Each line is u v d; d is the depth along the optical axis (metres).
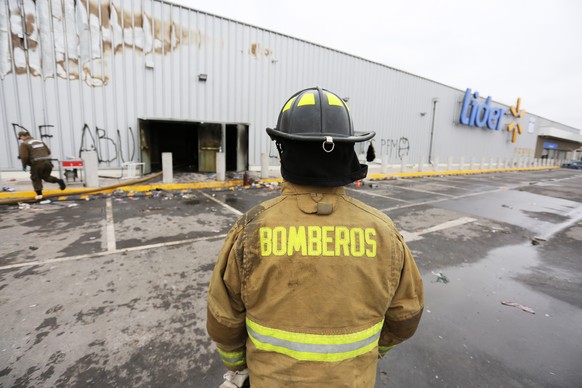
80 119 10.01
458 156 25.45
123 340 2.51
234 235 0.95
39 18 9.11
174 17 11.13
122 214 6.36
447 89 22.75
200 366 2.27
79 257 4.12
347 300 0.83
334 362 0.83
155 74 11.05
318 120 0.93
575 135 45.12
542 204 9.99
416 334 2.79
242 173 12.84
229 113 12.83
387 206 8.46
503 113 28.53
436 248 5.15
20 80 9.10
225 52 12.39
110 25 10.08
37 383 2.04
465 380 2.25
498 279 4.06
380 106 18.64
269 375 0.85
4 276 3.52
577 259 4.92
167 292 3.30
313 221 0.88
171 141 17.70
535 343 2.73
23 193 7.41
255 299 0.86
